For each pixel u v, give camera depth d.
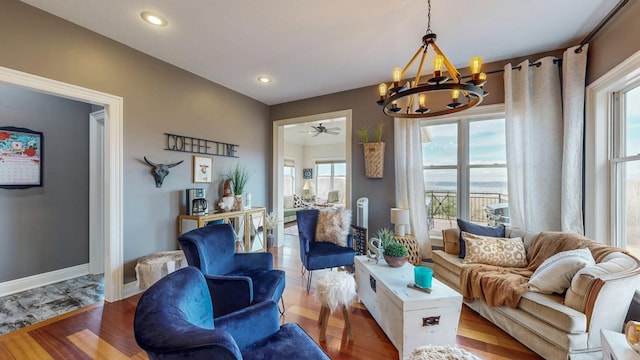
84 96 2.36
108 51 2.53
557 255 2.03
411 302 1.71
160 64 2.99
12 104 2.84
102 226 3.43
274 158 4.68
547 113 2.74
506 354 1.83
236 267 2.34
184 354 0.68
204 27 2.37
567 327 1.60
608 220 2.41
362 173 3.92
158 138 2.97
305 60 3.02
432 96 3.42
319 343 1.95
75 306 2.49
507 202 3.17
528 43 2.67
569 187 2.59
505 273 2.26
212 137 3.65
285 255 4.18
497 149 3.25
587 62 2.54
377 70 3.30
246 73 3.39
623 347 1.32
